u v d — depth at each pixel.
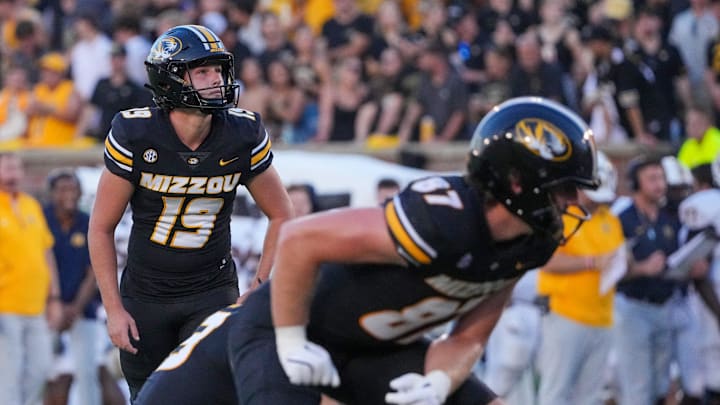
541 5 37.22
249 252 25.12
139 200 15.16
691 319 26.31
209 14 36.19
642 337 25.48
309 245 11.70
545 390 23.75
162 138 14.76
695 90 35.94
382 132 34.03
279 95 34.84
